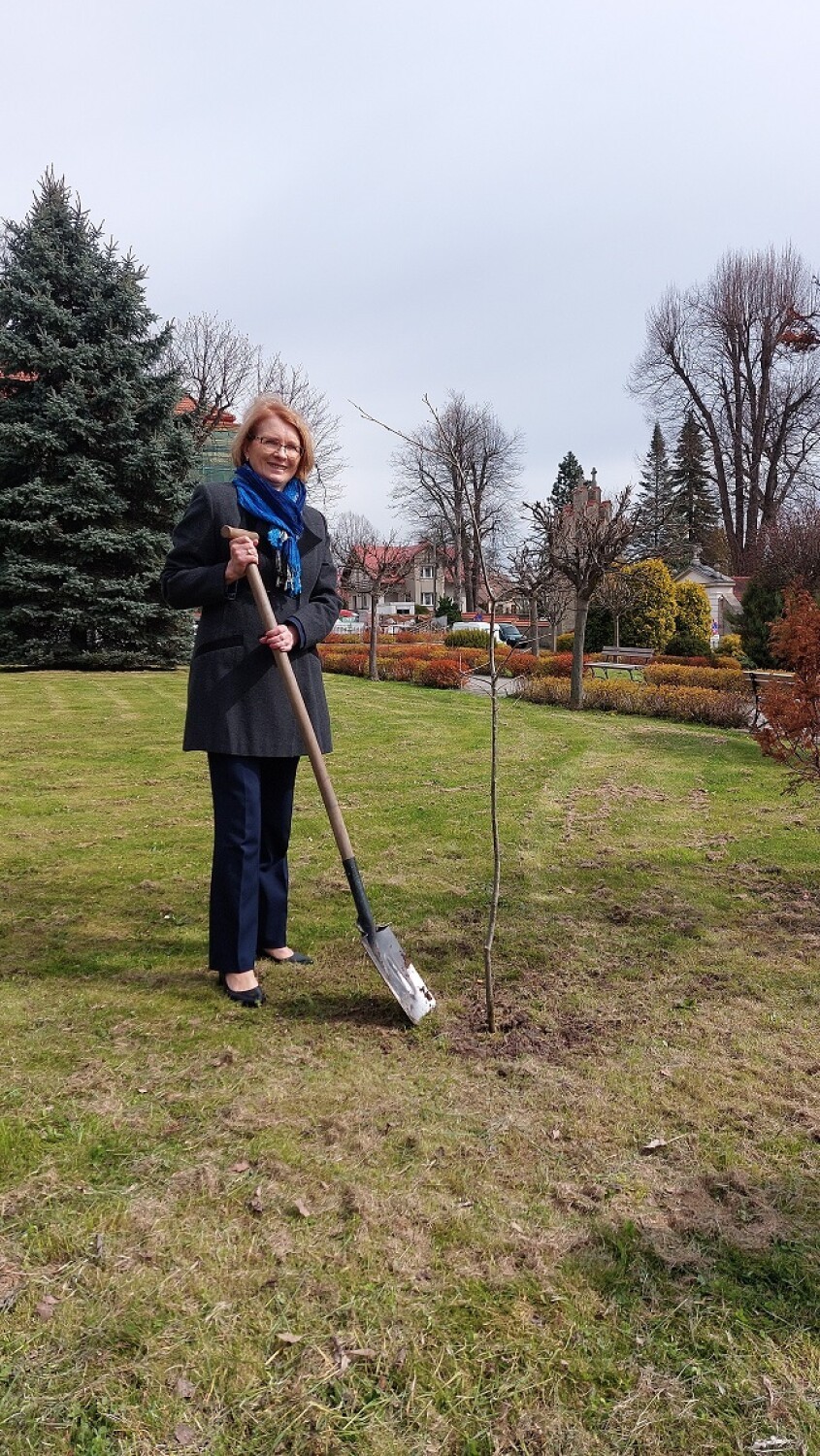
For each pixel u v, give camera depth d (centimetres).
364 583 2433
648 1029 279
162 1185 197
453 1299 165
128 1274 170
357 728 1039
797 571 1989
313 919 385
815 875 451
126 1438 136
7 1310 161
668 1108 232
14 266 1839
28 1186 196
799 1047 268
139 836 535
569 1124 224
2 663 1881
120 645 1877
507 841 523
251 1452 134
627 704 1244
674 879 444
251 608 297
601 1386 146
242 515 299
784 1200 194
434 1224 185
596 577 1270
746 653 2014
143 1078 245
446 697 1425
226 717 293
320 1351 153
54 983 312
